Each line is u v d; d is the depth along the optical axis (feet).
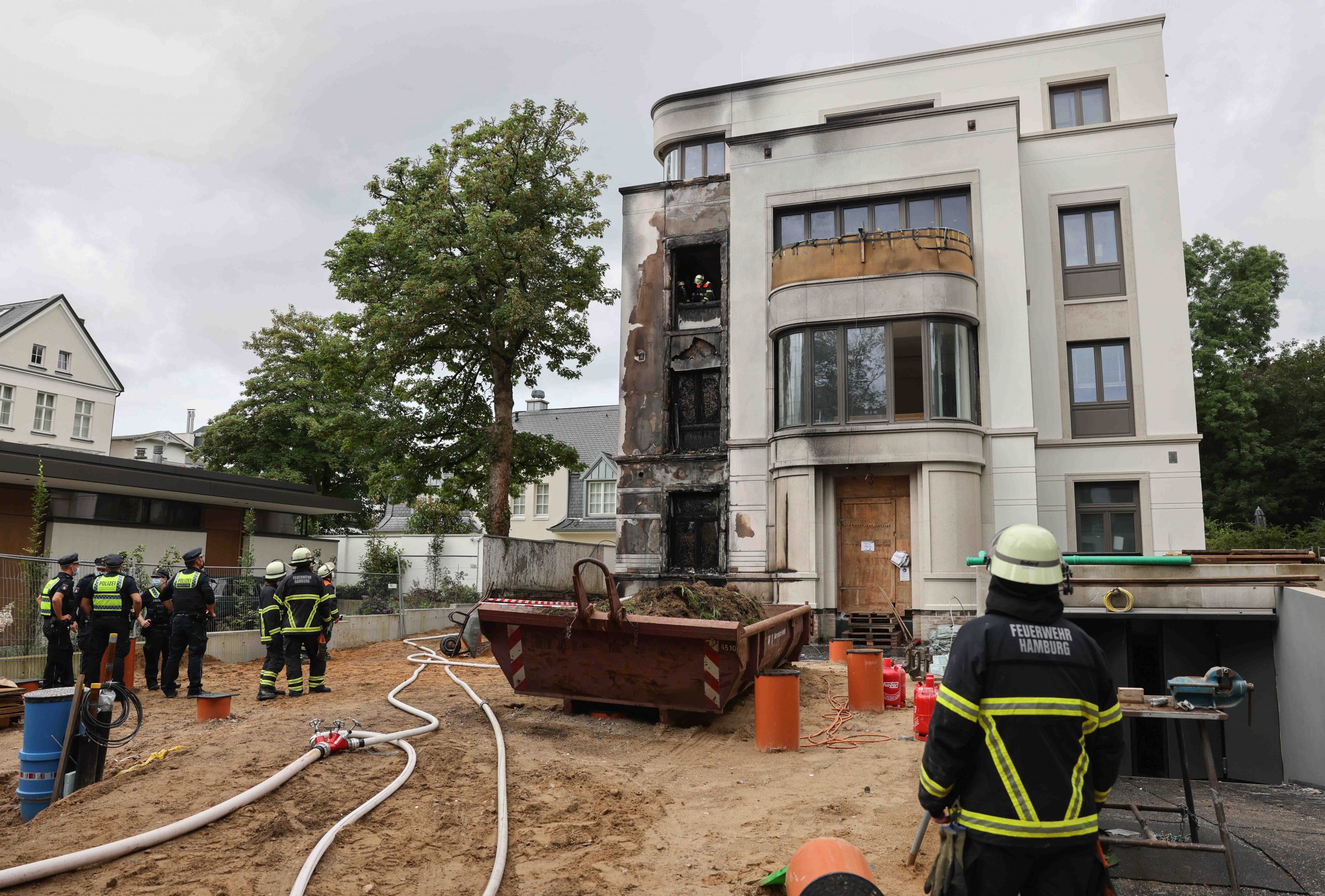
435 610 67.77
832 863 12.22
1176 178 61.36
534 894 14.83
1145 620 30.58
